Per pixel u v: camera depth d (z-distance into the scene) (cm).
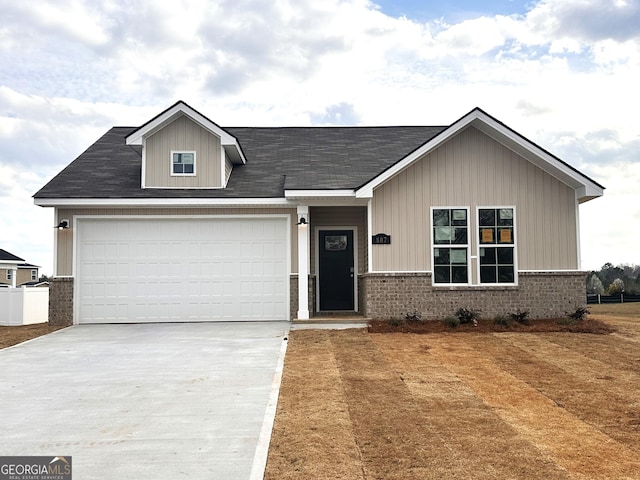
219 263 1484
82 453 561
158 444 584
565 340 1158
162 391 799
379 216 1398
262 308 1481
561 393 787
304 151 1747
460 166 1406
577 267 1401
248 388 808
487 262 1395
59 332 1343
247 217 1478
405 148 1753
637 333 1245
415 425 646
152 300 1473
